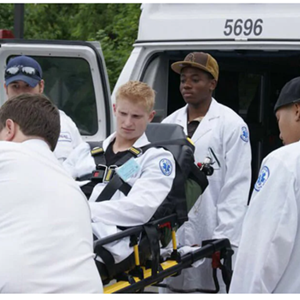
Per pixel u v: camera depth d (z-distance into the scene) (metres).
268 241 2.61
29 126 2.56
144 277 3.46
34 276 2.31
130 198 3.45
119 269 3.39
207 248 3.95
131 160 3.57
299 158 2.65
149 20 5.45
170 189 3.57
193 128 4.41
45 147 2.55
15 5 9.34
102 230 3.37
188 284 4.35
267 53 5.53
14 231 2.34
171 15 5.37
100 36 11.76
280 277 2.64
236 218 4.20
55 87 5.39
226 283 4.06
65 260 2.37
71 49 5.14
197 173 3.79
